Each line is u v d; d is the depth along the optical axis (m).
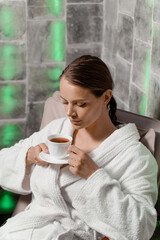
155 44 1.71
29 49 2.37
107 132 1.42
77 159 1.27
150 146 1.46
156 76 1.73
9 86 2.42
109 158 1.35
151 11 1.74
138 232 1.20
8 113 2.47
